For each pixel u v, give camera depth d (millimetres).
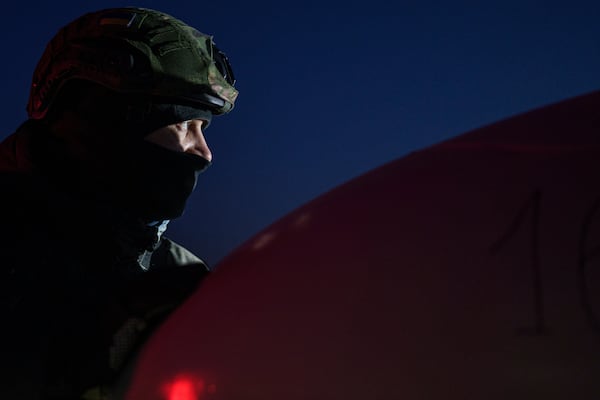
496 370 368
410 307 396
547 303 371
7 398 615
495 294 382
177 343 457
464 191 431
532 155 434
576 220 387
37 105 938
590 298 366
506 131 479
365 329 400
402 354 387
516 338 370
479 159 454
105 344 578
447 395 373
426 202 437
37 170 892
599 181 398
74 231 795
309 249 448
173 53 910
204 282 504
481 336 376
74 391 586
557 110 481
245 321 437
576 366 357
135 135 899
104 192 893
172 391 438
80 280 750
